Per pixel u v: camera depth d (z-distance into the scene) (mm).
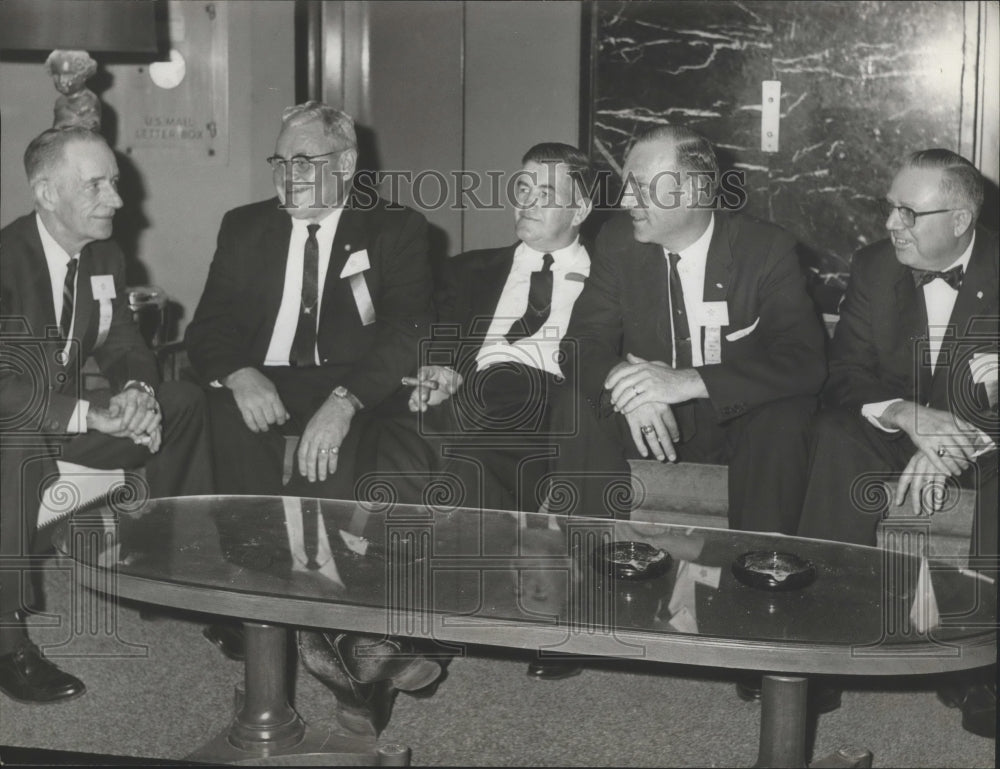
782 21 3781
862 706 2559
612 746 2334
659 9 3910
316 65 4273
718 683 2670
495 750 2307
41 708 2469
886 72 3697
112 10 3451
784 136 3826
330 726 2342
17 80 3844
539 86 4145
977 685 2414
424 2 4223
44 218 2975
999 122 3609
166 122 4051
